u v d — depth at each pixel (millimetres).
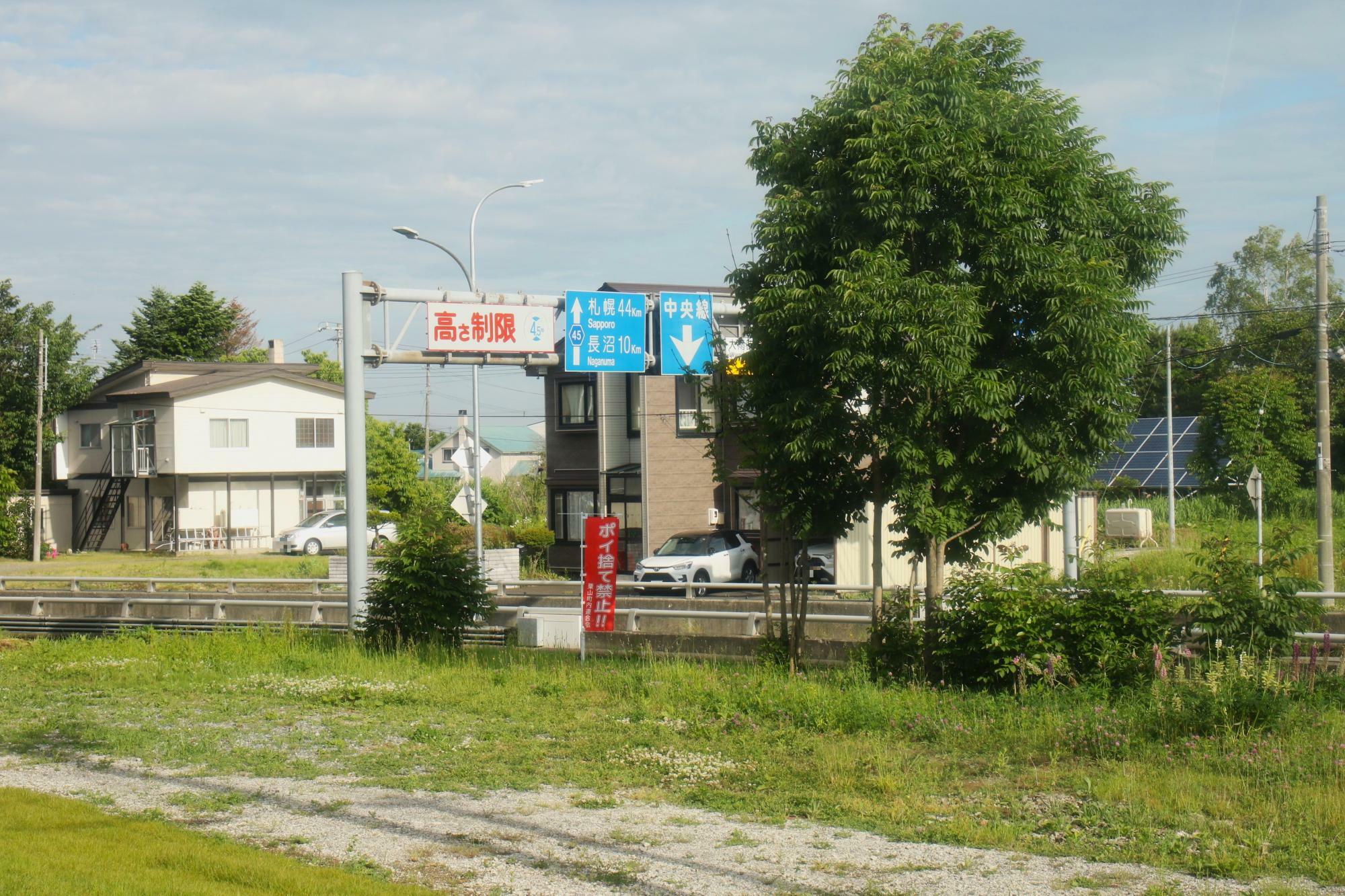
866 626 19359
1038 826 7832
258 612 25344
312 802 8750
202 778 9625
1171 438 38812
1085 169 13852
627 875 6816
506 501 53625
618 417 38625
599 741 11070
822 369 13570
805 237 13711
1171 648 12320
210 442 49875
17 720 12555
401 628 18078
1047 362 13219
